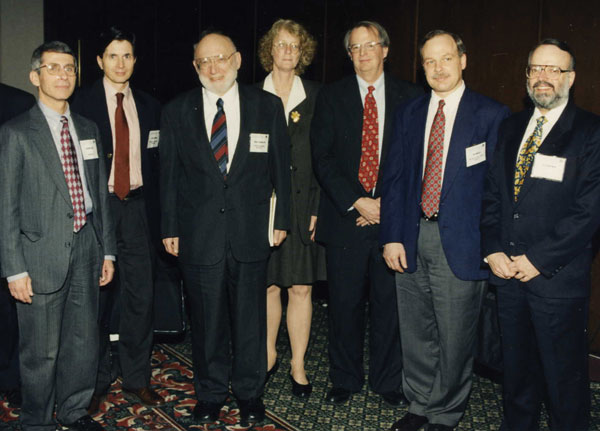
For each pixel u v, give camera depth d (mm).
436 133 2809
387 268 3230
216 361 3178
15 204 2664
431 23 4492
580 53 3734
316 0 5371
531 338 2764
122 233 3236
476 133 2752
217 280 3051
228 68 2951
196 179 3023
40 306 2768
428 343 3047
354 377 3404
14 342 3260
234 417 3182
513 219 2641
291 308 3488
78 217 2803
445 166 2775
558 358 2619
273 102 3088
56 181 2717
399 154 2969
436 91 2820
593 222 2471
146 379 3373
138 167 3262
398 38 4750
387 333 3316
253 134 3020
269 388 3527
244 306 3105
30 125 2697
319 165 3219
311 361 3930
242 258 3021
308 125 3324
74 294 2895
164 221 3096
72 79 2734
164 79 6199
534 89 2564
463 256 2770
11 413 3154
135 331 3324
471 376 2986
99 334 3271
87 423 2986
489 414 3211
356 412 3252
